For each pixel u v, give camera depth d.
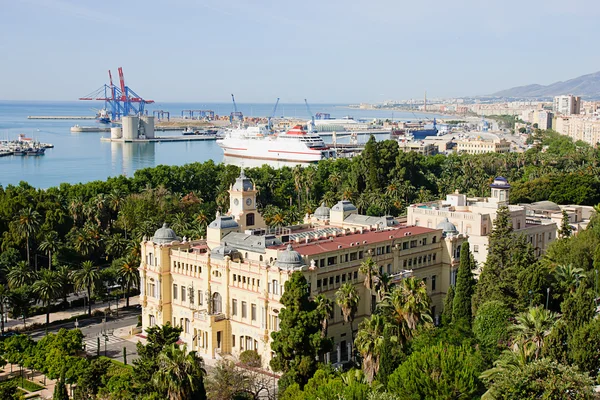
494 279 144.62
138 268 170.62
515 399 88.81
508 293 143.62
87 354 152.12
